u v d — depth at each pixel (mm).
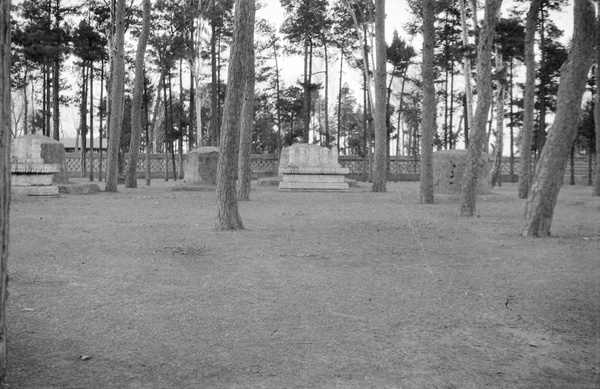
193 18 33062
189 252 7992
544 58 35125
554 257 7875
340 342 4172
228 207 10688
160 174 49562
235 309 5039
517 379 3514
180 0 32812
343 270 6910
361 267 7121
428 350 4031
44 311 4883
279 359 3795
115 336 4238
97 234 9859
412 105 59656
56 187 19906
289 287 5938
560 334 4430
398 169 52031
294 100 51719
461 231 10812
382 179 25891
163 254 7844
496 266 7207
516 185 41969
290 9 41531
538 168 10156
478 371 3639
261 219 12836
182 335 4281
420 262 7484
